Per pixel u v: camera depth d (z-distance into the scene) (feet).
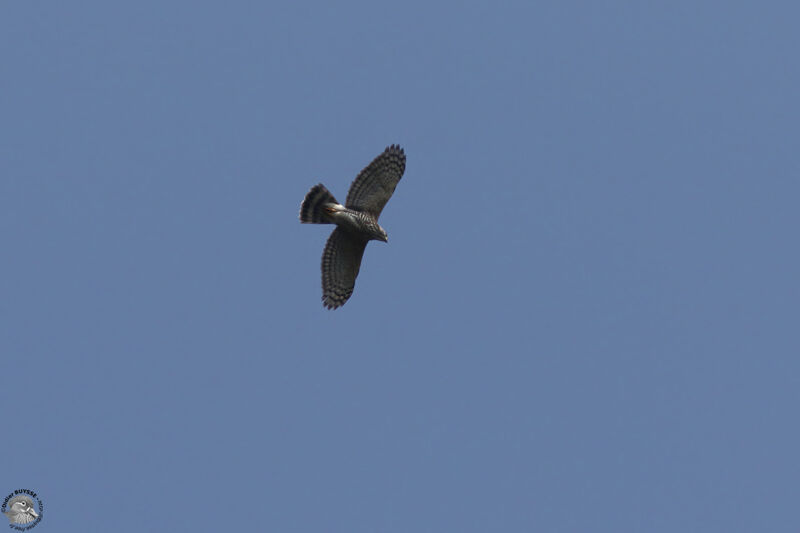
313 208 70.54
